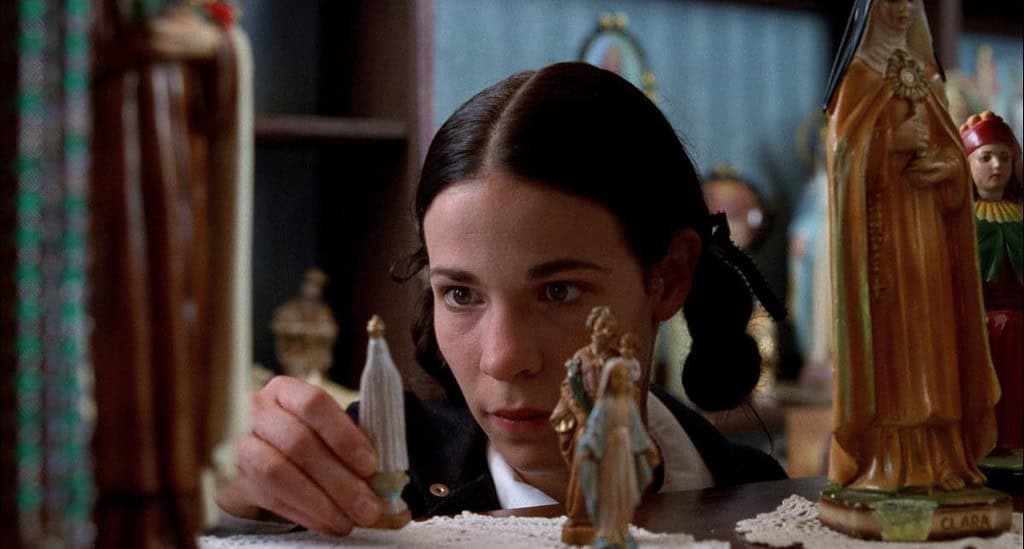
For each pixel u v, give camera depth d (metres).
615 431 0.82
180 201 0.61
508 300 1.12
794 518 1.03
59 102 0.56
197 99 0.63
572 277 1.12
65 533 0.57
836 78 1.01
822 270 3.04
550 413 1.15
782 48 3.41
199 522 0.63
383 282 2.59
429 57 2.50
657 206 1.20
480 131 1.14
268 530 1.10
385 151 2.59
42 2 0.56
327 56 2.82
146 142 0.60
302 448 0.97
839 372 0.99
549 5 3.10
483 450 1.39
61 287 0.56
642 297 1.20
